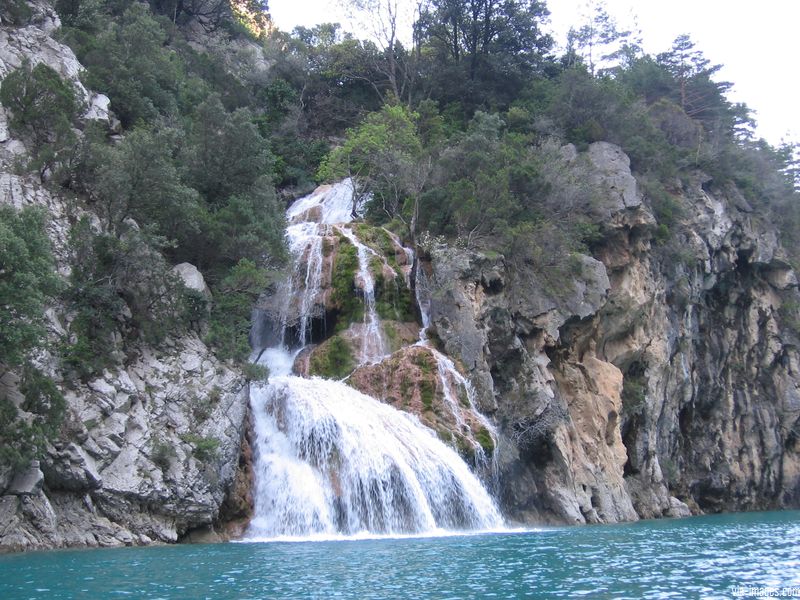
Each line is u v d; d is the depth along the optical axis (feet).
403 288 133.80
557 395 130.31
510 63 221.05
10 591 53.16
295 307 132.57
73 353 83.82
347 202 169.89
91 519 77.92
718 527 115.03
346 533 93.09
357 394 111.34
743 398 192.44
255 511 93.50
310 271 134.62
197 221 106.93
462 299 126.31
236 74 215.31
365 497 95.66
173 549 76.13
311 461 98.48
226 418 92.89
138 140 101.76
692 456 175.32
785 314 207.41
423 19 222.89
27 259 73.82
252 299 112.47
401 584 57.16
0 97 102.22
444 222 144.25
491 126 173.99
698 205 190.19
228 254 110.93
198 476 85.76
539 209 151.94
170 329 96.48
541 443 122.83
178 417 89.15
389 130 169.68
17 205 92.79
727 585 58.34
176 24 218.59
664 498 149.89
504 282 132.67
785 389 201.16
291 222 164.96
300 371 123.85
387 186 160.97
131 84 131.44
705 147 209.56
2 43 112.98
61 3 148.66
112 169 98.17
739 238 199.31
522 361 126.82
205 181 119.85
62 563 65.16
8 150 98.89
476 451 110.01
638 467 148.97
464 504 103.76
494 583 58.08
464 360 122.11
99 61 133.28
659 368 158.20
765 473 190.80
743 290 201.05
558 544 84.07
